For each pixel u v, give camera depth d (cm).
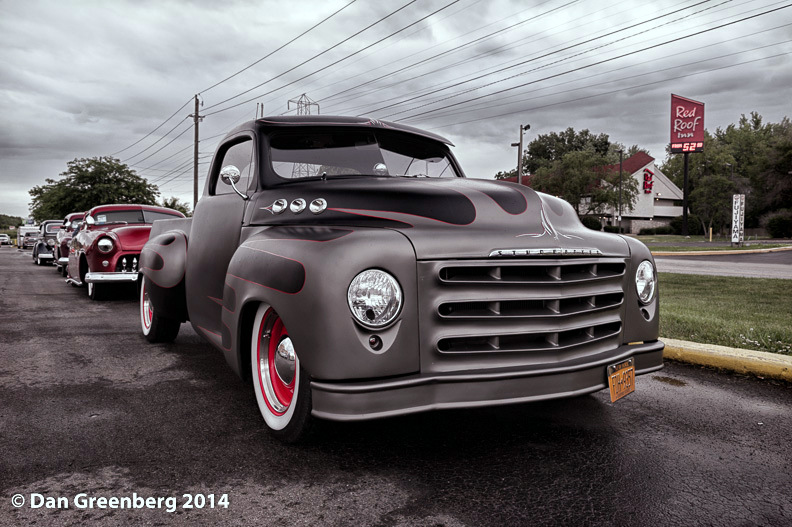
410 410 226
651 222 6950
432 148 409
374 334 228
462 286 241
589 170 5159
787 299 795
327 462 260
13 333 580
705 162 6412
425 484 238
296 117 370
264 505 219
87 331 594
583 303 273
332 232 252
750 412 341
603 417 329
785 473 254
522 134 3494
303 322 230
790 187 5350
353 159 363
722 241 4144
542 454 272
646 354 295
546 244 259
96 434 293
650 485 240
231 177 320
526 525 206
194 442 283
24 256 2897
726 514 216
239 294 285
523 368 244
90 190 4672
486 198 281
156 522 206
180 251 444
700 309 679
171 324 511
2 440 284
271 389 289
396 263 232
